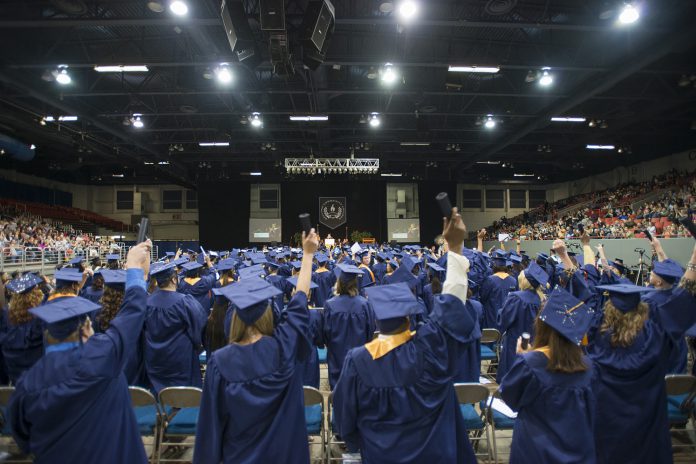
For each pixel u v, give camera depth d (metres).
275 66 9.05
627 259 14.62
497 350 5.57
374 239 29.25
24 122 19.08
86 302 2.11
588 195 30.31
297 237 30.20
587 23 10.21
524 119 19.62
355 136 22.88
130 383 4.06
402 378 1.99
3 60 12.26
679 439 3.89
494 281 6.41
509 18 10.86
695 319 2.51
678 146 24.62
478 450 3.81
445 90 15.98
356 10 11.21
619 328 2.65
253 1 10.51
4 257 14.91
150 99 18.17
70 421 1.93
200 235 31.55
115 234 32.44
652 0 9.84
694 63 13.62
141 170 28.59
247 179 31.42
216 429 2.02
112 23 9.88
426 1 10.15
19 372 3.68
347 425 2.10
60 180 32.81
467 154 27.17
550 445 2.02
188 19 9.78
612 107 18.20
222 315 3.96
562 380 2.04
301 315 2.24
